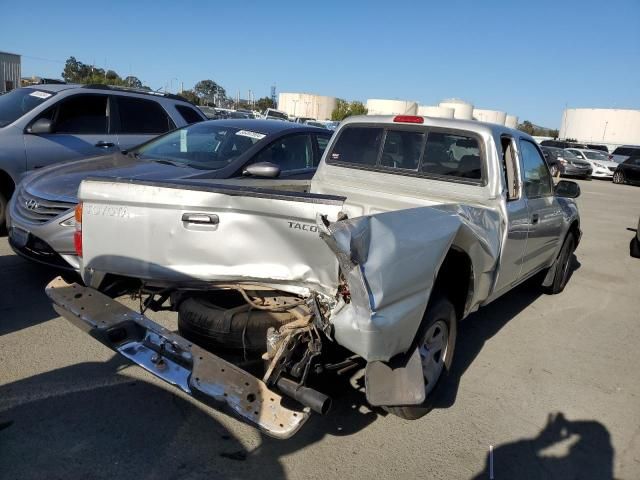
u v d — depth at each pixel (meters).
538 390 4.26
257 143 5.94
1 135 6.70
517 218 4.55
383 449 3.32
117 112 7.86
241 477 2.95
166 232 3.34
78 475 2.86
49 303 5.03
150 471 2.94
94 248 3.58
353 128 5.09
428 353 3.58
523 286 7.13
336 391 3.89
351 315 2.78
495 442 3.50
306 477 3.00
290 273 3.12
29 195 5.31
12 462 2.91
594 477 3.22
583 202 17.62
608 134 64.44
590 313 6.27
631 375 4.67
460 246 3.61
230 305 3.51
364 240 2.73
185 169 5.61
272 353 2.83
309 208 2.98
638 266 8.92
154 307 3.85
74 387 3.70
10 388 3.62
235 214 3.17
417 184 4.63
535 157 5.20
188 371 2.94
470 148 4.40
